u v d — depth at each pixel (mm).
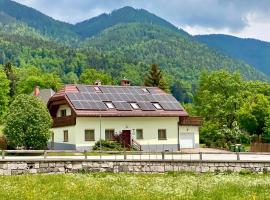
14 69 170625
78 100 67500
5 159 38188
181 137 73500
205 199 23406
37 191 25312
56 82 157375
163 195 24562
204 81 105375
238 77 102938
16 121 57812
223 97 99000
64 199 22719
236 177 37500
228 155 54594
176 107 72875
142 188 27797
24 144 57812
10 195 23484
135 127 69688
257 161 44156
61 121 69688
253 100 99188
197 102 106938
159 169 42312
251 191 26938
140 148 68500
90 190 26312
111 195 24391
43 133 58438
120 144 67000
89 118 66938
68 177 34438
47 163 39500
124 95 72188
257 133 94500
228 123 98625
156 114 70062
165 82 122438
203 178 35938
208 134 94562
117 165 41531
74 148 66125
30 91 146250
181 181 32844
